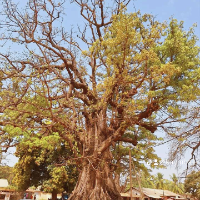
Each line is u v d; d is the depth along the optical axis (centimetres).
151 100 1493
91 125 1664
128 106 1434
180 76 1570
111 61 1447
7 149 1317
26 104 1331
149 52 1365
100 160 1488
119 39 1389
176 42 1502
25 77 1285
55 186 2355
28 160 2455
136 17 1583
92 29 2097
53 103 1381
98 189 1458
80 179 1535
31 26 1417
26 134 1358
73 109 1499
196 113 1523
